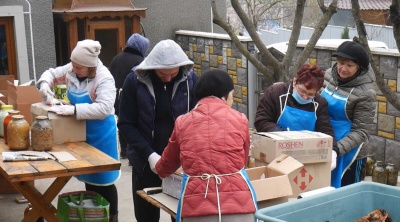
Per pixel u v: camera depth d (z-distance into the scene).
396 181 6.98
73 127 4.89
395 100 5.60
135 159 4.40
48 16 9.59
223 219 3.41
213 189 3.43
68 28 9.59
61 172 4.12
